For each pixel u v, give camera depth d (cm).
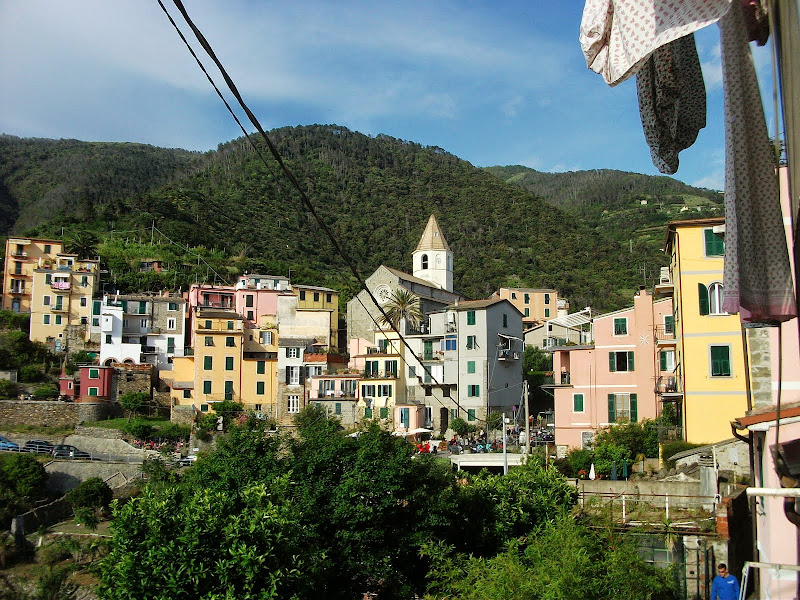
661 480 3569
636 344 5347
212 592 1777
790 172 595
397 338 8662
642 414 5244
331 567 2441
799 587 1216
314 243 16512
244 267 13425
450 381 8262
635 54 573
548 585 1709
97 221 15188
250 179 19488
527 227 18762
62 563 5141
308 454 2702
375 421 3312
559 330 11281
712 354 4003
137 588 1761
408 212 19475
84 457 7138
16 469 6362
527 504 2931
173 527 1856
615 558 1809
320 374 8569
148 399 8612
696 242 4097
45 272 10194
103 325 9669
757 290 610
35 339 10012
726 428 3928
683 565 2220
